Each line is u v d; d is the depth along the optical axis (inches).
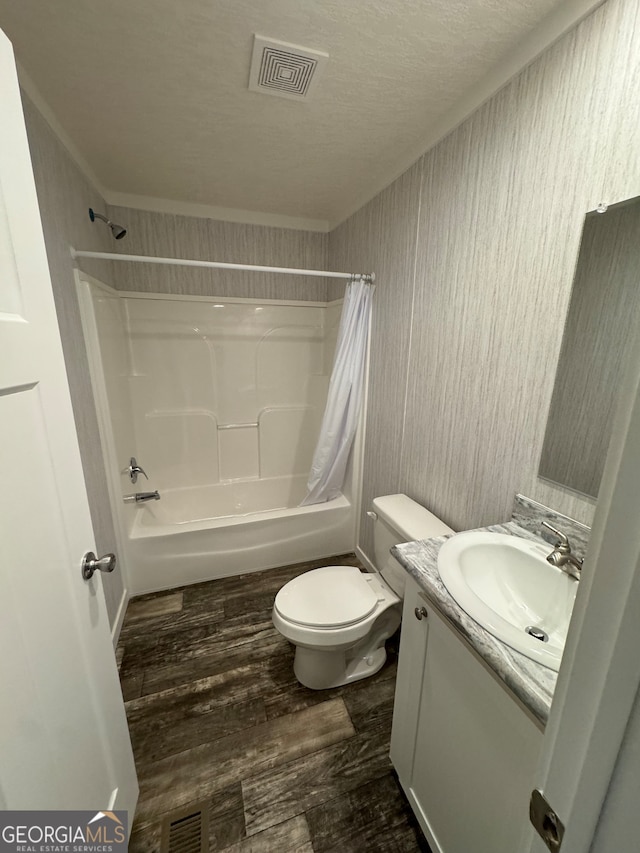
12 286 24.0
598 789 12.5
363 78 47.3
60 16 38.7
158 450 103.0
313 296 110.0
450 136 53.9
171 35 41.3
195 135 60.8
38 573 25.6
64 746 28.0
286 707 55.7
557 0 35.9
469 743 31.5
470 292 51.5
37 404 26.4
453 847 34.5
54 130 55.7
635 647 11.3
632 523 11.3
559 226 38.3
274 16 38.7
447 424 58.2
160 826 41.5
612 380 34.7
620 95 31.9
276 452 116.2
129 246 90.3
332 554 96.1
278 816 42.6
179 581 82.9
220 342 104.4
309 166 70.9
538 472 42.8
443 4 36.8
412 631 39.9
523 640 27.5
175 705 55.7
